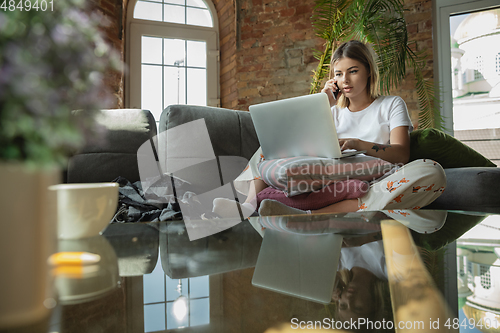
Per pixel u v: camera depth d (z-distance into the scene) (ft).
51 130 0.58
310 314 0.75
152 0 11.82
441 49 10.00
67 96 0.60
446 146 5.72
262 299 0.85
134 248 1.54
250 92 11.09
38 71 0.56
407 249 1.39
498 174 4.88
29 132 0.58
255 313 0.76
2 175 0.63
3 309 0.65
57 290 0.92
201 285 0.98
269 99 10.96
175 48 12.10
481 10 9.73
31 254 0.67
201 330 0.68
